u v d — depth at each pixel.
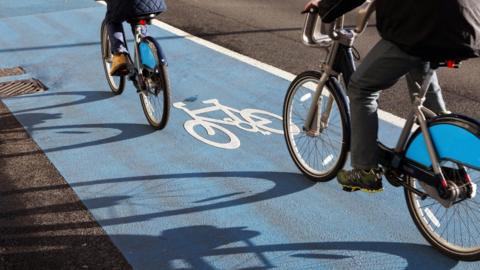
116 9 4.90
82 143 4.99
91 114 5.58
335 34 3.80
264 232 3.74
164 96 4.89
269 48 7.66
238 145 4.91
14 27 8.58
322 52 7.46
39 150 4.86
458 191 3.23
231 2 10.48
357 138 3.54
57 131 5.22
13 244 3.61
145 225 3.81
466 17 2.95
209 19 9.20
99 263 3.44
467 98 5.99
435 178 3.29
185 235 3.71
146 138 5.07
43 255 3.51
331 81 4.00
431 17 2.97
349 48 3.85
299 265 3.43
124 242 3.64
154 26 8.72
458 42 2.97
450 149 3.22
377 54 3.30
